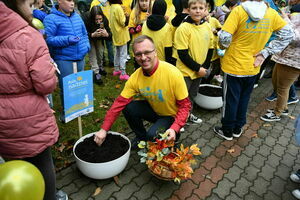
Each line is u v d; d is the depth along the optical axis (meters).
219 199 2.29
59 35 2.80
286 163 2.83
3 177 1.16
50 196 1.81
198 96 3.72
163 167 2.13
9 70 1.33
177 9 3.36
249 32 2.46
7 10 1.25
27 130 1.50
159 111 2.52
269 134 3.39
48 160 1.73
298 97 4.65
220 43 2.60
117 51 4.78
